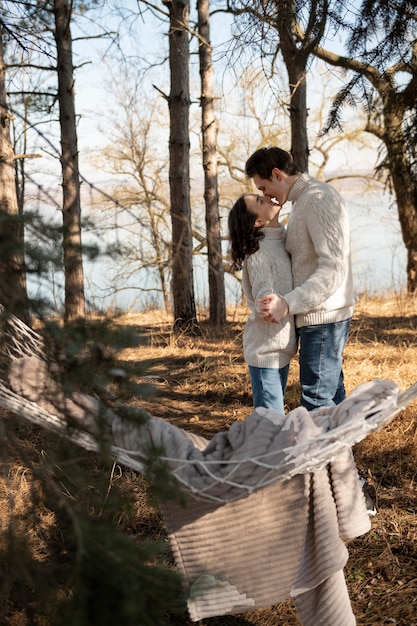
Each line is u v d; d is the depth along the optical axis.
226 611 2.20
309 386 3.21
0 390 1.88
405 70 4.25
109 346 1.68
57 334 1.67
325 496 2.23
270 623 2.71
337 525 2.24
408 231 12.56
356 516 2.31
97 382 1.73
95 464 2.30
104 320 1.70
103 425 1.82
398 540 3.24
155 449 1.78
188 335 8.66
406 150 5.14
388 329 8.49
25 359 1.94
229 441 2.20
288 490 2.18
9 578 1.94
